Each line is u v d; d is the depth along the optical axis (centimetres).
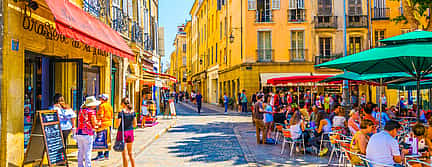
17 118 682
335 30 2905
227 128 1688
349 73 1145
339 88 2852
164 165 848
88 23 876
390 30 2864
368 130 645
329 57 2902
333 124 1001
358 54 732
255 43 2972
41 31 773
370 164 584
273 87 2892
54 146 659
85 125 702
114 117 1445
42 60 835
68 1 860
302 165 841
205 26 4869
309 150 1011
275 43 2958
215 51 4209
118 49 936
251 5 2983
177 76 8500
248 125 1819
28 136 758
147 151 1043
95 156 923
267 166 833
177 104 4900
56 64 894
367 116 966
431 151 683
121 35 1430
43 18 784
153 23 2358
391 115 1323
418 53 578
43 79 838
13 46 665
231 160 909
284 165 841
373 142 580
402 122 1250
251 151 1038
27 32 718
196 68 5753
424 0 1241
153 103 1827
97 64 1166
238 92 3130
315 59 2906
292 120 984
